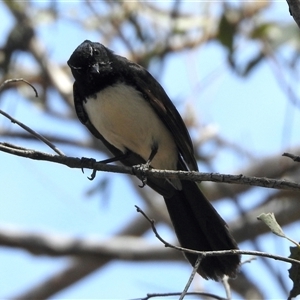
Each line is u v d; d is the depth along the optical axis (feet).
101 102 32.30
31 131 26.89
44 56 46.65
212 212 33.32
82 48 32.35
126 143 33.86
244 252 21.61
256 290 41.24
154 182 33.50
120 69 32.48
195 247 32.91
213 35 42.50
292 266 22.03
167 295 23.12
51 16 45.37
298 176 44.96
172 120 33.17
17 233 45.68
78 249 45.80
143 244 46.44
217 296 24.48
